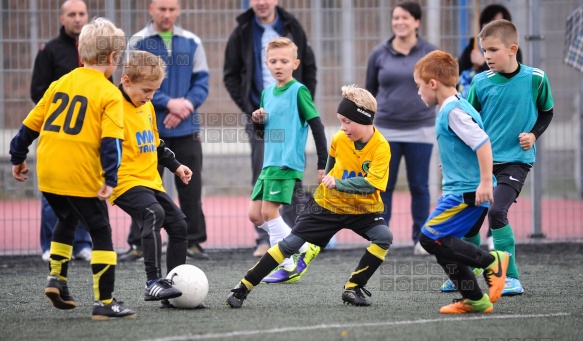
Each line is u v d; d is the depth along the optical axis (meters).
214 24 29.77
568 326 15.23
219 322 15.48
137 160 17.27
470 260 16.28
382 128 26.50
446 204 16.38
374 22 31.02
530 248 27.69
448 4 30.14
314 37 29.81
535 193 29.23
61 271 16.31
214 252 27.58
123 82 17.14
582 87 33.88
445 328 14.96
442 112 16.45
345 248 28.31
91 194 15.68
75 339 14.13
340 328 14.89
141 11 28.28
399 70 26.27
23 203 37.81
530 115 19.44
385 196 26.48
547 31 31.31
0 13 28.27
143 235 16.77
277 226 21.34
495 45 19.08
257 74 26.09
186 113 24.89
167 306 17.30
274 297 18.70
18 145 16.27
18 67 28.47
